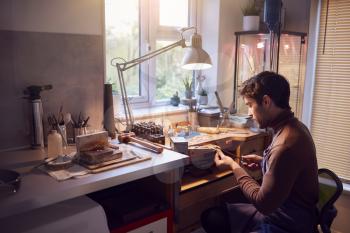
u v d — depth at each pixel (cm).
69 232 111
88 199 124
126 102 188
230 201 206
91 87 181
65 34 167
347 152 229
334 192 141
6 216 98
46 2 158
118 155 140
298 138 128
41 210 114
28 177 121
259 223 143
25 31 153
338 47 223
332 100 231
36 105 154
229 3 248
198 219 206
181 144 163
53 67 165
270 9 211
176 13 240
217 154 170
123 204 149
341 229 228
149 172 134
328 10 224
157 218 147
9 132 156
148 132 175
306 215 132
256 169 183
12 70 152
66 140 163
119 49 207
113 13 201
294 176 124
